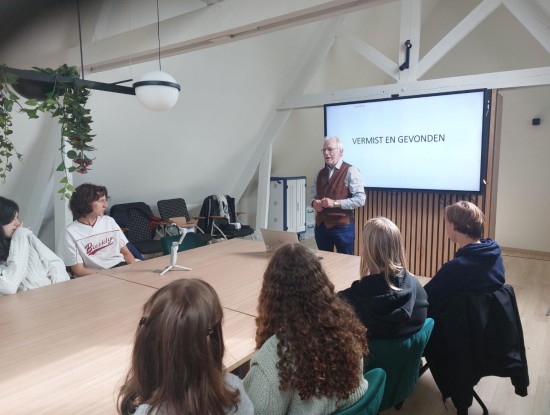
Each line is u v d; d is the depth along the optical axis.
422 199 4.36
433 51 4.19
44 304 1.94
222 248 3.21
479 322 1.88
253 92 4.83
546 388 2.43
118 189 4.72
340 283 2.30
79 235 2.73
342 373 1.03
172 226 3.31
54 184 3.78
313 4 2.19
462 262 1.93
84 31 2.95
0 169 2.49
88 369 1.33
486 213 4.02
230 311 1.84
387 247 1.57
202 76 4.11
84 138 2.18
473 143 3.95
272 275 1.14
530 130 5.86
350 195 3.69
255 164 5.75
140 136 4.24
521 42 5.82
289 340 1.04
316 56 5.06
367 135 4.54
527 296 4.08
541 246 5.98
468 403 1.90
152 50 2.84
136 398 0.80
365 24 5.44
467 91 3.90
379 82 6.89
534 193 5.94
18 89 1.98
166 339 0.75
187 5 3.28
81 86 2.10
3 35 2.44
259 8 2.38
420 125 4.19
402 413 2.20
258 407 1.03
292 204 6.30
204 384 0.76
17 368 1.34
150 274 2.46
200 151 5.04
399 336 1.53
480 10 3.96
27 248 2.19
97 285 2.24
